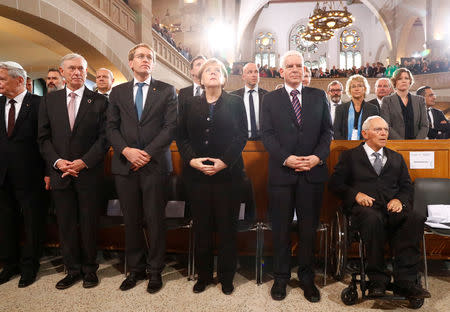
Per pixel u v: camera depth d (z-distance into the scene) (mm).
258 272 2766
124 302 2342
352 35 26828
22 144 2738
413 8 19844
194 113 2541
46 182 2820
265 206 3260
